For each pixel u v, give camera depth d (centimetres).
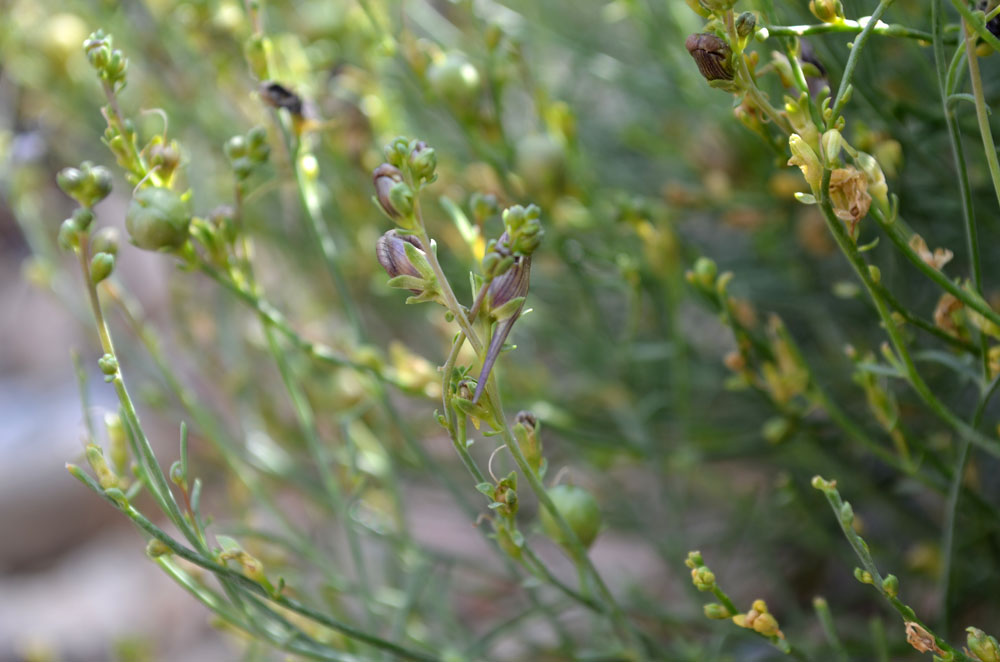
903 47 28
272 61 28
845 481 31
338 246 34
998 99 28
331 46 31
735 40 23
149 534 25
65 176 24
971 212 23
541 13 35
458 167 31
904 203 29
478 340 22
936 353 25
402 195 22
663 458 31
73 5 33
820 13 23
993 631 31
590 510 25
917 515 31
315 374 33
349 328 35
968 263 31
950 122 23
